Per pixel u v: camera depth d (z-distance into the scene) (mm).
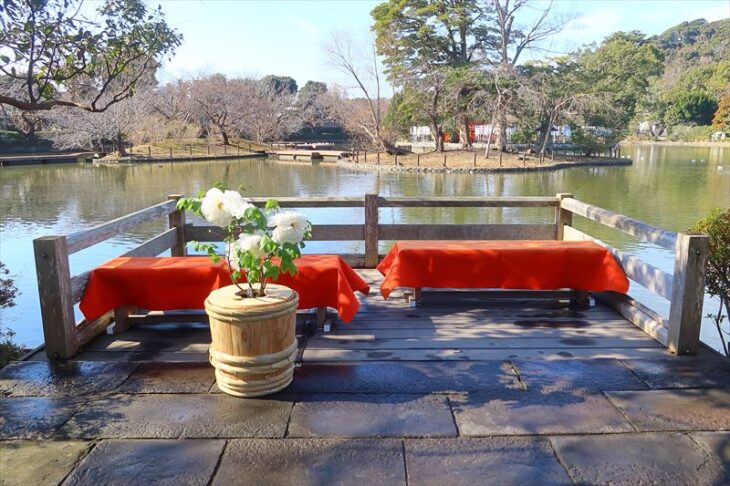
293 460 2002
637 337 3156
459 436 2146
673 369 2711
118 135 32312
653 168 27281
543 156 29938
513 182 21672
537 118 30156
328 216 12227
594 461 1989
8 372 2734
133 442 2127
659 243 3053
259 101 42094
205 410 2354
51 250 2781
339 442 2111
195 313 3400
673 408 2348
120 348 3049
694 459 2000
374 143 33844
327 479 1898
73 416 2314
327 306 3264
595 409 2338
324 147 43500
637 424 2225
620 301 3592
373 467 1960
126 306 3283
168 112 39562
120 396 2488
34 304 6551
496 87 28328
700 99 53688
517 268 3574
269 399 2445
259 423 2246
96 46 4242
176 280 3174
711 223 3787
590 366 2754
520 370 2713
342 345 3051
